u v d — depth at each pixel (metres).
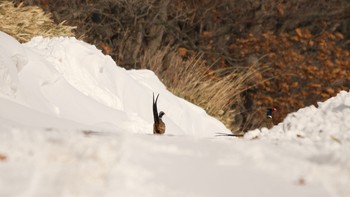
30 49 28.20
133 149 11.98
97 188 9.91
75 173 10.37
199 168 11.34
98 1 48.88
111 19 50.19
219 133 32.94
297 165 11.85
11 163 10.80
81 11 47.75
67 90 27.69
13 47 26.70
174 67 42.66
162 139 13.58
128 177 10.37
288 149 13.24
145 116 31.16
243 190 10.42
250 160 12.06
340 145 13.74
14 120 20.88
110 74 31.20
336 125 17.16
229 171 11.34
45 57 29.19
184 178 10.73
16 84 25.22
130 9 49.91
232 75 48.44
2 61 24.92
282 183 10.90
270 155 12.55
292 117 18.73
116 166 10.78
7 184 9.84
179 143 13.22
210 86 41.44
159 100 32.62
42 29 33.44
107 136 13.56
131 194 9.80
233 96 45.06
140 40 49.59
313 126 17.53
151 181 10.41
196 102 39.16
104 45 47.75
